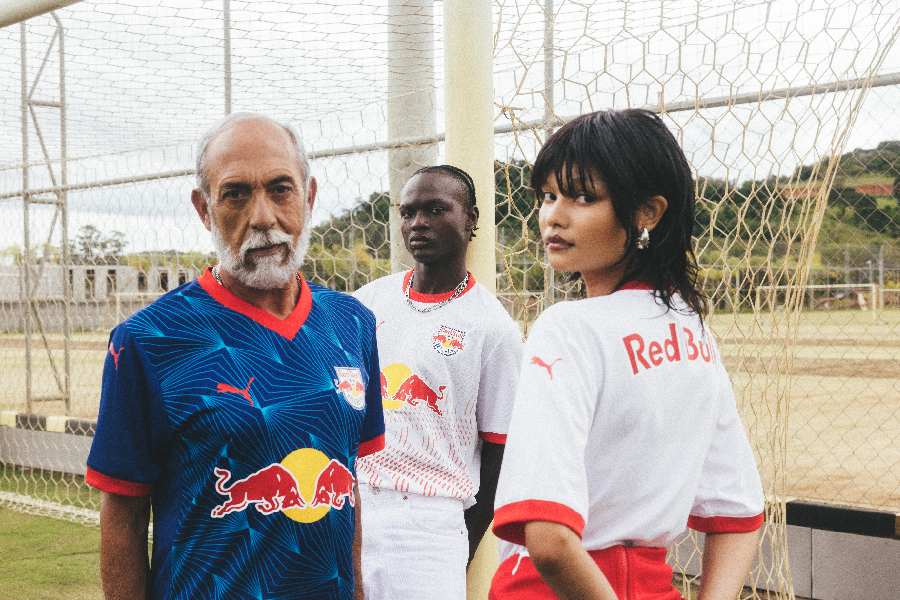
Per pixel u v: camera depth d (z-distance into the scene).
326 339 1.28
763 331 2.67
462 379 1.88
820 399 8.07
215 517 1.11
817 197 2.38
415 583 1.75
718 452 1.05
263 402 1.15
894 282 10.49
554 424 0.84
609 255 0.97
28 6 2.55
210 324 1.18
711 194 2.85
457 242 1.98
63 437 5.64
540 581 0.93
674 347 0.96
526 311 2.68
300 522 1.15
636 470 0.90
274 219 1.18
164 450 1.15
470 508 1.94
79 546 3.89
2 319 7.50
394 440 1.86
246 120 1.22
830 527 3.04
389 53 2.99
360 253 4.06
